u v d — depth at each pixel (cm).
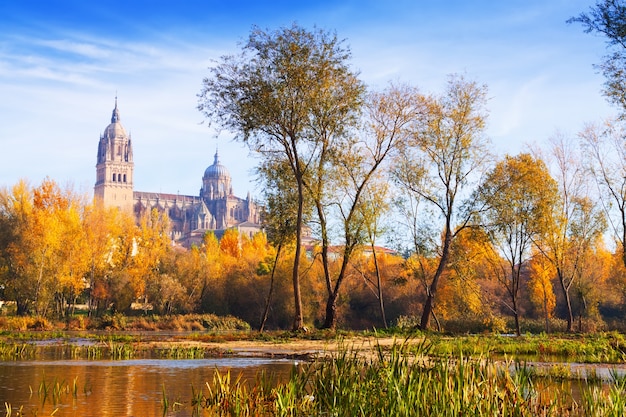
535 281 7400
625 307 8612
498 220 4603
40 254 7750
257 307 9706
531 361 2412
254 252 12338
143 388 1543
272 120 3912
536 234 5219
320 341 3491
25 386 1560
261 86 3853
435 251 4912
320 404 1155
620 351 2761
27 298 7862
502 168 4791
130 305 9919
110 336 4131
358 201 4406
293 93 3934
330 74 3909
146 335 4912
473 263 5222
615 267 8175
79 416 1159
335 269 8500
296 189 4334
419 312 8600
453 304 6662
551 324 6456
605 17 2880
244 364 2228
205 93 3934
